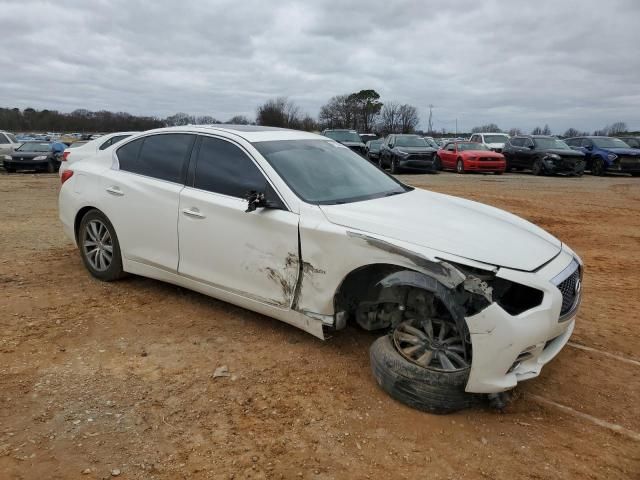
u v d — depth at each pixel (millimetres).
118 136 9891
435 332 3400
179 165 4742
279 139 4652
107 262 5434
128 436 3008
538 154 22047
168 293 5207
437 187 16266
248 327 4473
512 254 3346
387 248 3381
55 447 2898
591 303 5438
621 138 25266
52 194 14102
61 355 3939
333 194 4188
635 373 3896
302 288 3854
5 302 4918
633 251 8039
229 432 3070
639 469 2838
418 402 3273
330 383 3621
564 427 3209
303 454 2898
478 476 2762
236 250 4195
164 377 3660
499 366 3066
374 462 2852
